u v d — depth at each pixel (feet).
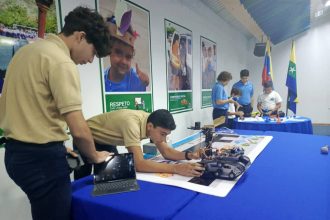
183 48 11.60
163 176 3.22
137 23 8.51
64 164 2.69
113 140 4.26
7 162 2.65
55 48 2.66
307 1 13.83
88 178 3.28
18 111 2.56
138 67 8.68
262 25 16.30
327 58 19.85
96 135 4.36
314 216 2.10
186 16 11.79
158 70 9.82
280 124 9.86
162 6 9.87
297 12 15.74
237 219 2.10
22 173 2.55
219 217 2.15
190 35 12.22
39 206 2.63
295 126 9.91
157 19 9.60
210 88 14.97
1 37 4.80
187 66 12.03
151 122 3.79
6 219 5.02
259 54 19.35
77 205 2.68
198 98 13.41
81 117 2.63
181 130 11.70
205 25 14.01
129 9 8.10
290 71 15.94
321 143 5.08
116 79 7.76
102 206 2.48
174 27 10.76
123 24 7.86
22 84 2.56
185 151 4.18
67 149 3.00
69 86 2.53
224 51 17.29
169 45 10.46
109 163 3.13
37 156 2.53
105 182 2.98
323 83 20.18
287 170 3.39
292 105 15.92
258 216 2.14
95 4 6.83
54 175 2.59
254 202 2.41
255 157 4.07
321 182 2.91
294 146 4.86
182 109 11.75
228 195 2.60
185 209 2.32
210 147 4.17
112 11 7.41
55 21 5.79
